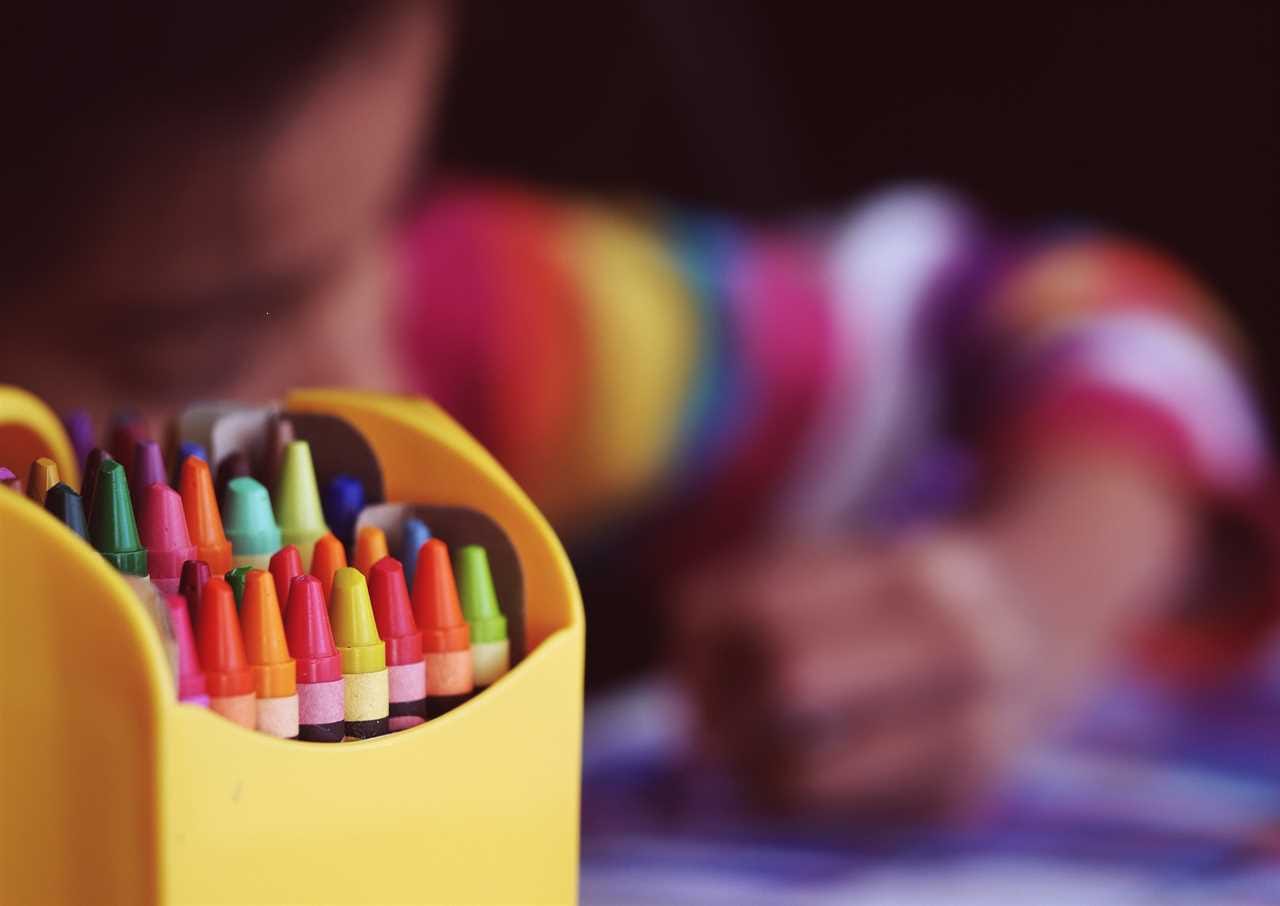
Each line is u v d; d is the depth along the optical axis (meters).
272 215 1.42
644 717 1.54
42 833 0.38
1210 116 1.67
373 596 0.47
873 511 1.53
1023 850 1.39
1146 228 1.66
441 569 0.49
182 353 1.40
